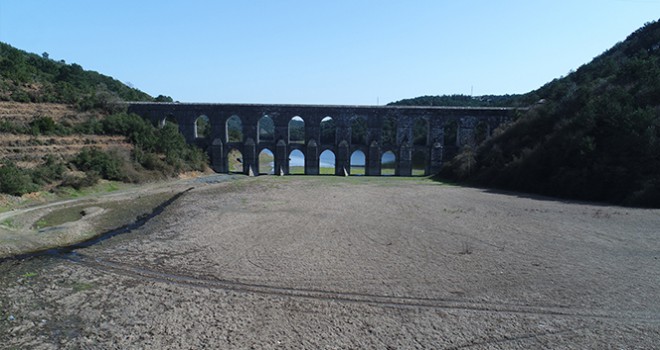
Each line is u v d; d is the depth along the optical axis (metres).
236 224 32.09
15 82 66.06
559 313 16.80
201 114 78.06
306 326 15.71
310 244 26.41
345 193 49.72
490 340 14.77
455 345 14.42
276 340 14.66
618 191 41.59
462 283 19.84
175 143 70.81
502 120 78.56
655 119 43.59
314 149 79.06
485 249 25.11
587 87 60.00
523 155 55.03
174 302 17.83
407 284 19.73
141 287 19.50
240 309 17.16
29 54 104.69
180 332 15.24
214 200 43.62
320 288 19.31
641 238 27.12
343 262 22.84
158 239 27.92
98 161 52.19
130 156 60.06
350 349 14.10
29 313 16.83
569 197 45.50
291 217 34.62
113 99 77.38
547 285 19.52
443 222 32.50
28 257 24.25
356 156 186.62
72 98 70.12
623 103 48.78
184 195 47.34
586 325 15.82
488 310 17.08
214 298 18.23
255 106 77.75
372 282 20.00
